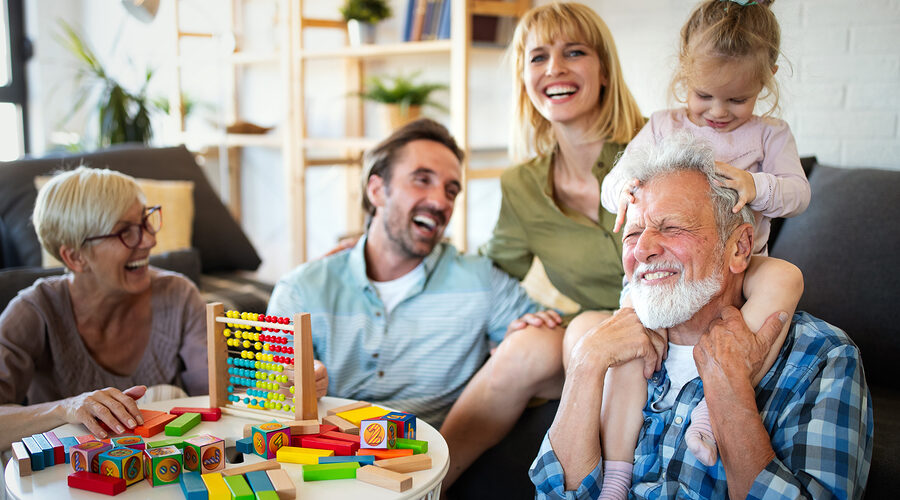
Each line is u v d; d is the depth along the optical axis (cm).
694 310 130
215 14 420
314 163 372
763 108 157
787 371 130
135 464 124
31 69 525
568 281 209
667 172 134
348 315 190
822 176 204
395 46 300
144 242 176
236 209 491
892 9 207
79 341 177
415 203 186
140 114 420
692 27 153
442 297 193
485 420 179
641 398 141
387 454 131
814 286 190
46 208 169
